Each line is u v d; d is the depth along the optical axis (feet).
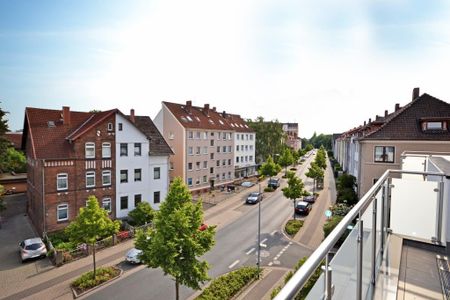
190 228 38.58
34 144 72.38
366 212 9.30
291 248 64.64
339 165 194.49
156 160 92.38
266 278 50.47
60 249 58.34
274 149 200.85
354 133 133.18
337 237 6.08
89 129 75.87
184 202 41.45
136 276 51.75
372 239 10.26
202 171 129.80
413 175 21.09
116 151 82.12
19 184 123.65
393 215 14.94
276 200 113.09
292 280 4.57
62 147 74.54
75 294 45.47
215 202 109.81
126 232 70.08
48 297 45.27
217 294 42.98
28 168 92.12
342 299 6.81
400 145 76.48
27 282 49.96
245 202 109.81
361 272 8.24
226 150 145.38
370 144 80.07
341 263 6.73
